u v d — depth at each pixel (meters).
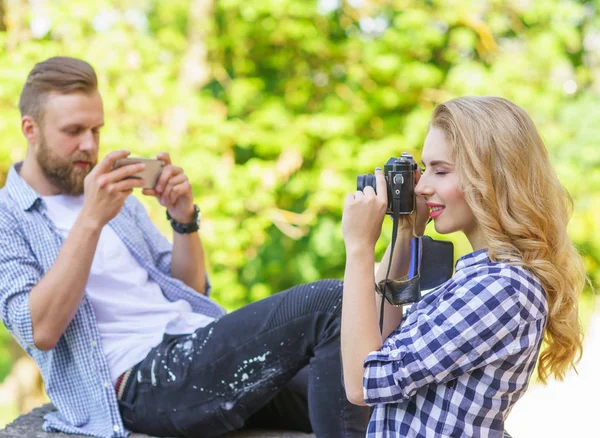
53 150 2.45
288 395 2.36
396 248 1.92
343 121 6.32
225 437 2.32
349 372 1.65
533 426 5.83
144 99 5.83
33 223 2.37
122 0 6.12
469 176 1.63
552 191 1.67
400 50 6.57
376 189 1.78
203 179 6.19
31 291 2.19
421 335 1.59
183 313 2.53
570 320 1.69
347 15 6.98
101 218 2.21
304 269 6.75
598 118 6.40
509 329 1.55
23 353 5.95
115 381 2.29
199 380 2.19
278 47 6.98
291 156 6.25
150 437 2.26
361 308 1.67
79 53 5.67
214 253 6.20
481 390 1.57
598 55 7.02
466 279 1.62
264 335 2.12
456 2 6.39
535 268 1.60
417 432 1.61
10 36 5.64
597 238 6.69
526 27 6.80
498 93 6.31
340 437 2.01
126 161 2.35
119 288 2.46
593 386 6.66
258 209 6.36
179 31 6.87
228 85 6.87
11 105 5.46
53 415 2.37
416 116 6.39
